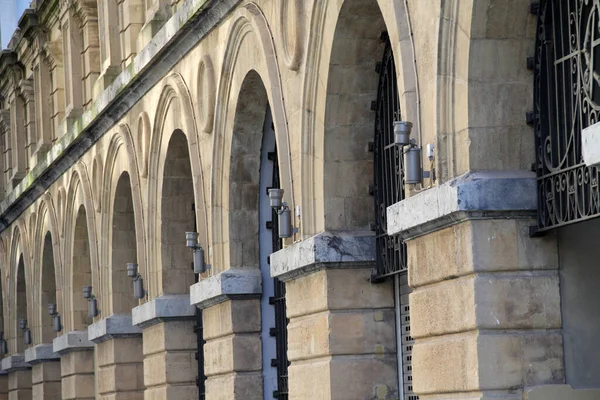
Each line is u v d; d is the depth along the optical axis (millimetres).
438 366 19156
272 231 29922
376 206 23781
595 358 18391
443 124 18953
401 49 20000
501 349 18141
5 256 60500
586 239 18516
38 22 52156
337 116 23766
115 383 39938
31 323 54531
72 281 46406
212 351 31000
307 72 24172
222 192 30250
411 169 19453
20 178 58469
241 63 28406
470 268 18234
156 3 35875
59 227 48344
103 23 41750
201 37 30781
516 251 18250
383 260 23625
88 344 46000
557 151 18031
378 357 23844
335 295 23828
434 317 19281
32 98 56750
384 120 23484
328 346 23766
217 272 30391
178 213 35219
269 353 29656
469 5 18234
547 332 18297
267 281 29828
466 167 18547
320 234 23781
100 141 41469
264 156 29781
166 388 35000
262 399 29500
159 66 34000
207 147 30938
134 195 37250
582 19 17234
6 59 58062
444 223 18766
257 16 26875
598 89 16938
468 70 18438
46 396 52094
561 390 18109
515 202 18188
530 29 18359
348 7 22422
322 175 23906
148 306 35500
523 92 18531
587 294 18438
